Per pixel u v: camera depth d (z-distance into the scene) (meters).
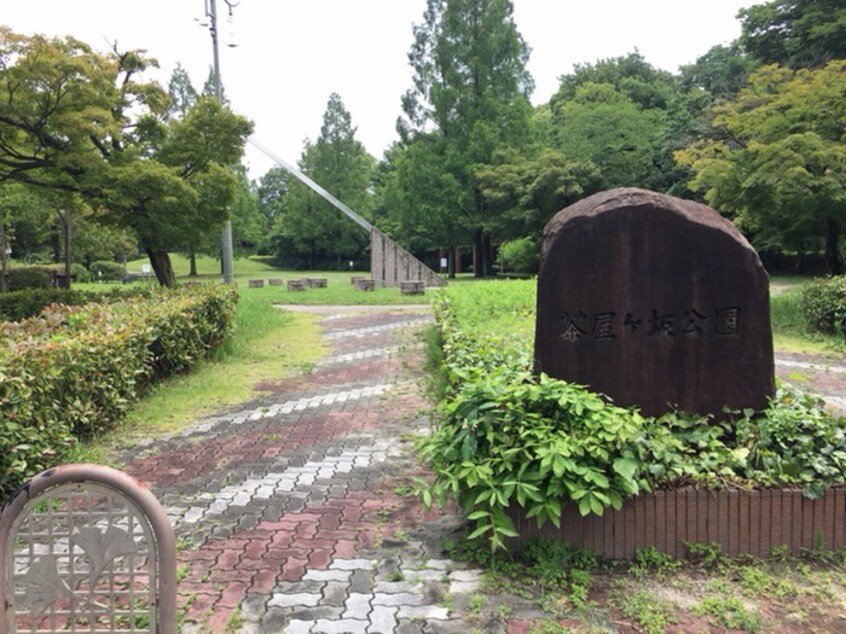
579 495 3.01
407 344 10.99
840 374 8.12
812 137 11.19
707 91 31.28
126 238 30.50
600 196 4.06
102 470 2.35
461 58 30.88
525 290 11.88
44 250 32.81
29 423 4.41
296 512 4.01
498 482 3.17
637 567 3.15
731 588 3.00
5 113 10.97
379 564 3.30
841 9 21.78
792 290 15.39
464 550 3.39
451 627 2.74
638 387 3.94
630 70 39.34
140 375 6.85
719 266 3.90
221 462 4.99
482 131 29.98
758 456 3.44
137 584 2.95
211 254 39.53
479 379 3.82
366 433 5.78
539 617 2.79
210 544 3.56
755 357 3.92
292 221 45.62
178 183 11.85
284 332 12.63
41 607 2.39
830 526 3.25
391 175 39.59
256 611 2.88
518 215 28.50
